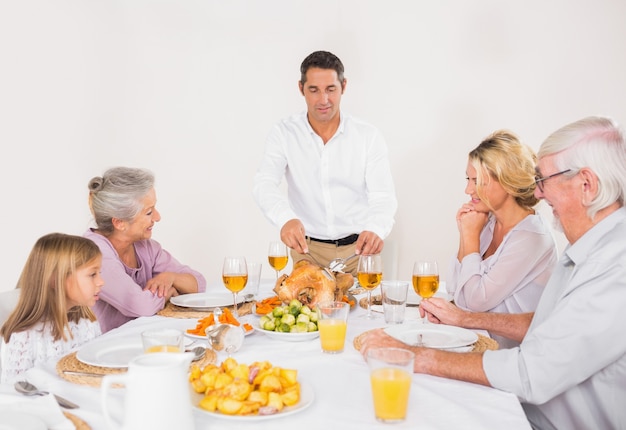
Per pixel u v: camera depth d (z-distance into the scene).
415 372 1.20
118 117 3.82
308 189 2.84
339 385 1.12
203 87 3.83
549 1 3.52
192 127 3.85
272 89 3.81
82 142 3.78
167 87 3.83
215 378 1.00
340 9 3.71
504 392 1.11
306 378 1.16
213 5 3.78
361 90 3.73
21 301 1.51
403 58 3.68
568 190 1.21
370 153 2.75
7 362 1.48
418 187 3.72
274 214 2.56
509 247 1.79
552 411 1.28
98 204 1.92
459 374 1.16
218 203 3.88
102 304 1.95
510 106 3.61
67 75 3.73
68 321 1.64
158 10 3.78
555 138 1.24
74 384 1.09
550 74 3.55
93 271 1.56
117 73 3.80
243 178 3.86
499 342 1.79
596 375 1.20
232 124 3.84
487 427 0.93
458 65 3.63
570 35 3.51
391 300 1.64
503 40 3.58
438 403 1.02
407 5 3.65
